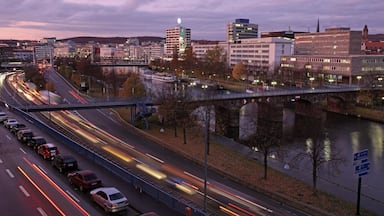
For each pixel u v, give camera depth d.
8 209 37.03
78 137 77.06
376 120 120.00
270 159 71.88
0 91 153.25
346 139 94.69
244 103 112.06
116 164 53.28
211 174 56.00
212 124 102.62
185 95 104.62
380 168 70.75
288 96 122.12
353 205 48.47
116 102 94.00
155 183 49.53
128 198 40.12
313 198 48.88
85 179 41.84
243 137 97.06
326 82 181.38
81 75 198.12
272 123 111.62
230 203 44.03
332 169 68.50
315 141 64.88
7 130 75.50
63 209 37.12
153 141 76.56
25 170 49.53
